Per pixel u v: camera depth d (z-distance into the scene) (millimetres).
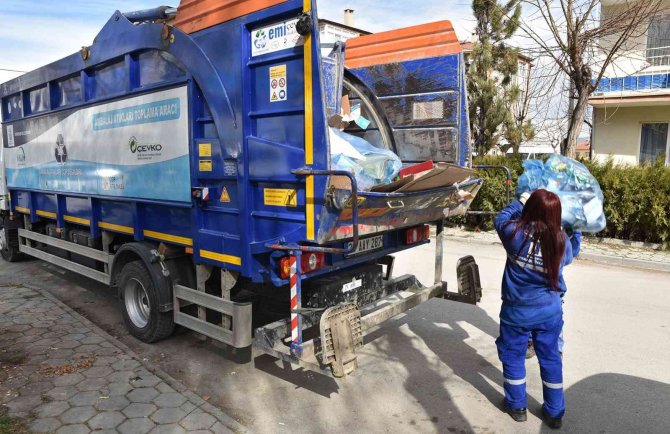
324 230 3342
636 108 14336
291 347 3516
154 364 4535
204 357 4703
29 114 6934
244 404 3842
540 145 22906
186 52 4078
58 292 6832
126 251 5035
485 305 6254
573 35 9750
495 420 3617
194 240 4258
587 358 4664
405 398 3938
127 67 4789
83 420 3475
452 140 4934
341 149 3955
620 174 9703
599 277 7742
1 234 8680
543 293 3393
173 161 4371
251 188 3764
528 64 13672
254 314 4855
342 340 3395
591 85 10508
